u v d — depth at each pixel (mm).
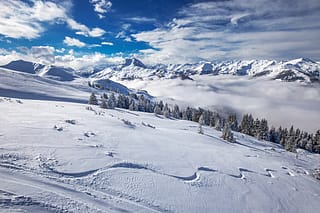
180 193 17781
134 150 25094
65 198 11422
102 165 18016
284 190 27734
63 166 15828
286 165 45625
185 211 15367
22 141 18875
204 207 16891
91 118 40250
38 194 10953
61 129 25859
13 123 24859
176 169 22672
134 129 40438
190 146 37219
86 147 21297
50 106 49188
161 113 102000
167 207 14977
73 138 23359
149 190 16453
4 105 39469
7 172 12594
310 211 23828
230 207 18484
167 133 47062
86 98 124875
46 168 14727
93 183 14773
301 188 30891
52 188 12195
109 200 13008
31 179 12555
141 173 19000
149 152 25875
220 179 24047
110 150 22484
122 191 14977
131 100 109312
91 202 11953
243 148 54375
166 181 19078
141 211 13023
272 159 49000
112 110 76625
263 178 29906
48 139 21000
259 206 20703
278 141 105938
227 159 34281
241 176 27734
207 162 29031
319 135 104500
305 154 83188
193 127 75188
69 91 143125
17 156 15266
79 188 13375
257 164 36938
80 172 15688
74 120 34156
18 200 9953
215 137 62125
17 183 11539
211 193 19953
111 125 37438
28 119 28688
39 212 9641
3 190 10438
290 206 23297
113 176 16750
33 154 16391
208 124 106000
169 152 28656
